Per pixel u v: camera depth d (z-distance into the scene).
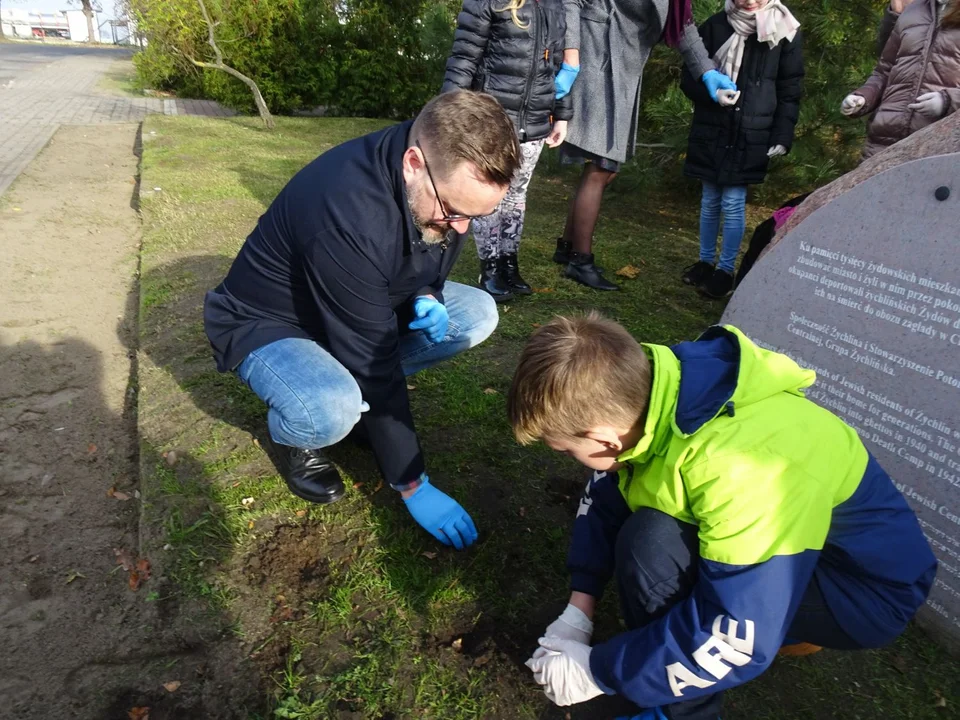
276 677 1.72
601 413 1.36
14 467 2.46
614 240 5.05
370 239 1.80
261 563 2.04
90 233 4.77
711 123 3.85
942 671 1.88
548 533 2.21
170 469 2.38
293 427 2.04
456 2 10.36
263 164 6.65
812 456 1.35
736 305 2.60
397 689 1.71
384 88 10.63
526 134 3.49
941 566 1.95
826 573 1.48
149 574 2.00
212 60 10.27
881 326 2.11
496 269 3.84
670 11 3.65
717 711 1.57
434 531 2.07
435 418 2.74
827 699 1.78
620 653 1.45
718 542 1.31
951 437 1.92
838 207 2.24
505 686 1.74
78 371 3.09
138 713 1.63
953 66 3.16
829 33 4.79
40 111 9.54
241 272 2.14
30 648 1.78
